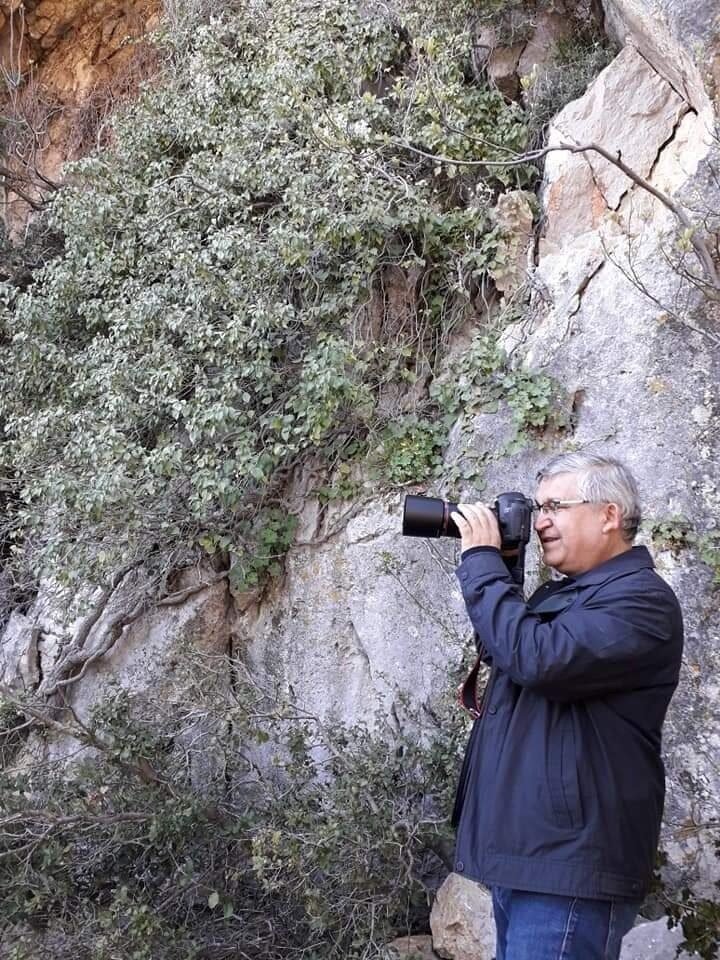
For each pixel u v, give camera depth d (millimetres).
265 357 4559
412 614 4082
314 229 4645
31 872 3199
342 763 3404
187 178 5199
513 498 2137
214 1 6055
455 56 5094
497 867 1833
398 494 4285
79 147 7027
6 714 4508
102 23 7109
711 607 3223
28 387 5234
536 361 3967
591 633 1820
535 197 4672
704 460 3404
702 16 3602
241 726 3471
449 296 4719
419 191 4680
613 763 1850
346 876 2945
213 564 4723
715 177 3467
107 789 3410
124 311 4910
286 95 5074
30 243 6551
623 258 3836
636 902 1884
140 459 4465
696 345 3527
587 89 4598
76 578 4430
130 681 4586
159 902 3312
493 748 1953
